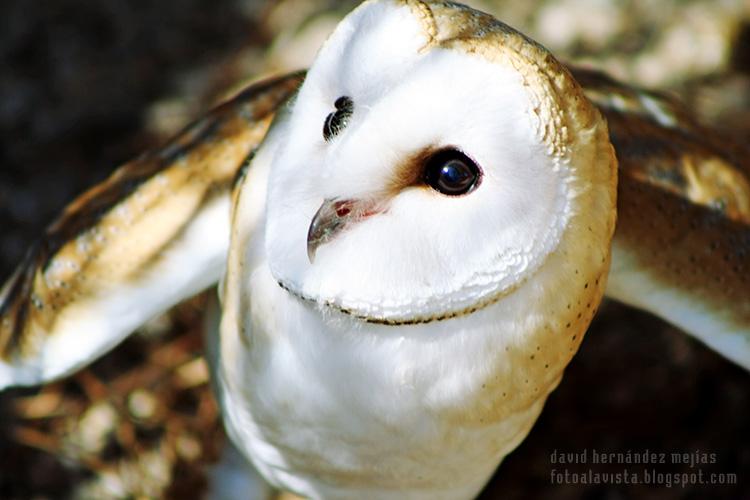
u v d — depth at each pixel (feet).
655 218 6.07
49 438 6.57
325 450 5.94
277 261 5.74
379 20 5.67
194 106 7.14
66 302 6.03
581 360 6.63
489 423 5.85
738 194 6.15
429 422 5.85
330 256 5.71
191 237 6.00
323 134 5.72
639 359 6.63
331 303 5.73
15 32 7.50
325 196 5.70
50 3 7.61
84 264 6.02
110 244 6.02
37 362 6.06
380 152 5.66
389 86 5.66
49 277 6.04
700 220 6.09
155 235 6.01
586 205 5.70
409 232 5.68
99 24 7.57
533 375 5.80
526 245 5.67
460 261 5.68
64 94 7.27
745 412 6.57
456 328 5.76
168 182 6.03
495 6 7.48
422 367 5.80
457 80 5.63
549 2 7.53
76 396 6.61
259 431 5.98
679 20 7.51
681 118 6.27
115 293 6.02
